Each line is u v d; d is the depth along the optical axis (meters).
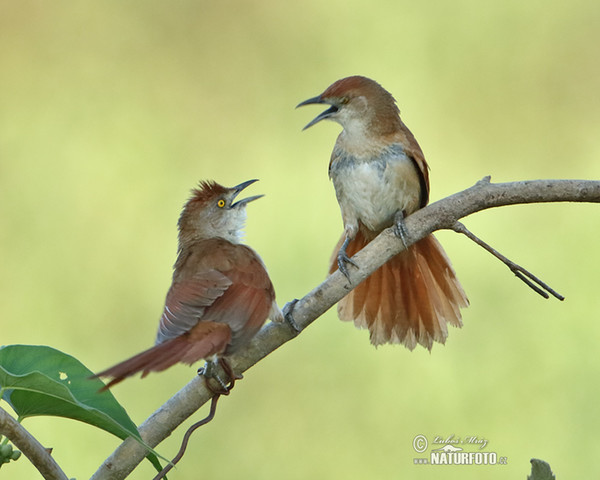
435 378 11.21
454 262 12.56
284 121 14.88
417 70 15.11
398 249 6.13
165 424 5.59
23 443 4.53
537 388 11.13
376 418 10.95
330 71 15.21
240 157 14.52
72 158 14.56
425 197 8.09
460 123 14.70
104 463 5.39
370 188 7.89
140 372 4.85
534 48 15.22
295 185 13.98
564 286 12.15
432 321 7.82
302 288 12.60
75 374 4.84
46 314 12.66
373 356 11.32
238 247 6.64
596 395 11.04
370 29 15.53
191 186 14.27
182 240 7.42
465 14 15.51
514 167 14.38
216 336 5.62
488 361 11.38
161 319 5.96
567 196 5.90
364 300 7.89
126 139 14.79
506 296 12.17
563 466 10.52
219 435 10.83
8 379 4.39
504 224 12.80
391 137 7.93
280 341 6.02
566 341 11.59
